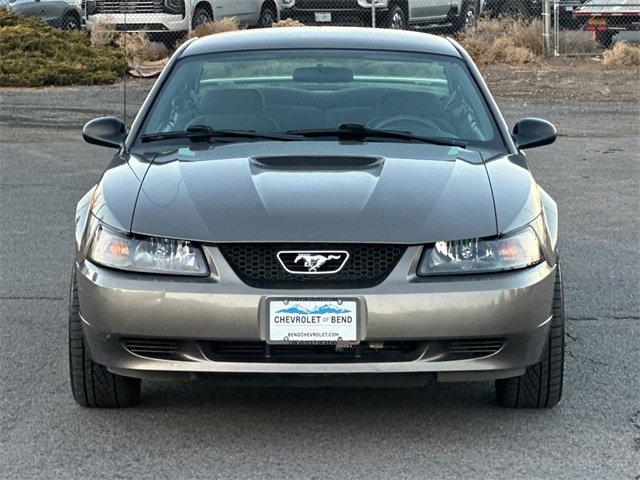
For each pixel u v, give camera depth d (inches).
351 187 210.8
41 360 252.5
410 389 233.9
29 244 363.9
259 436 207.0
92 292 201.2
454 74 260.8
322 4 929.5
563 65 885.8
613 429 211.8
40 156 530.6
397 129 243.9
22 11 943.0
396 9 935.7
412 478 188.4
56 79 792.9
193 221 201.9
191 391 231.9
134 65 839.1
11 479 188.1
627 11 955.3
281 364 196.9
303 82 256.4
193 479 187.8
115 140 250.4
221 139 240.4
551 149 555.8
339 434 208.2
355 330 194.9
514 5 1041.5
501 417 217.5
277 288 195.0
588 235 380.2
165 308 195.9
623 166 509.0
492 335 198.4
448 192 211.3
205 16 891.4
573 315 290.5
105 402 219.0
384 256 197.9
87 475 189.6
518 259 201.9
